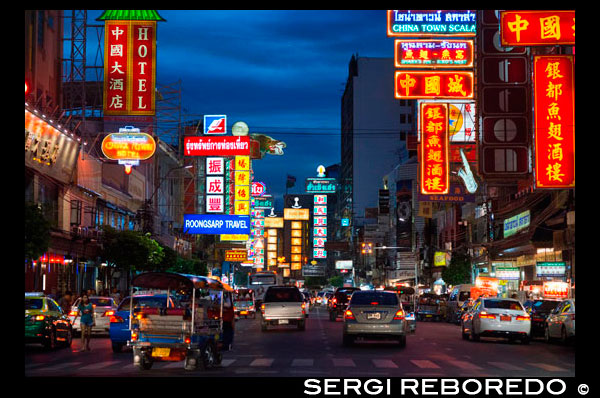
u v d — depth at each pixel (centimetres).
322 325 4694
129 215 6600
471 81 4962
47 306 2658
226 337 2138
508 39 4003
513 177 4544
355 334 2719
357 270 17462
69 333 2800
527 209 5828
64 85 5559
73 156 4709
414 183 12212
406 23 4994
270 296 3994
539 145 3862
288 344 2908
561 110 3866
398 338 2731
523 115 4566
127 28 4694
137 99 4666
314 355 2356
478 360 2217
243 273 16100
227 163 9019
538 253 6088
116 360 2208
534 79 3900
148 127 6112
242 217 8275
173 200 8994
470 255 8044
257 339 3256
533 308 3650
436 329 4391
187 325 1822
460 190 5712
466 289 5425
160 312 1839
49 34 4856
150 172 7544
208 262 10806
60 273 4894
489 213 6988
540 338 3672
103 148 5150
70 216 4994
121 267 5256
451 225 9300
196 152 8319
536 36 3991
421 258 11331
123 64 4675
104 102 4666
